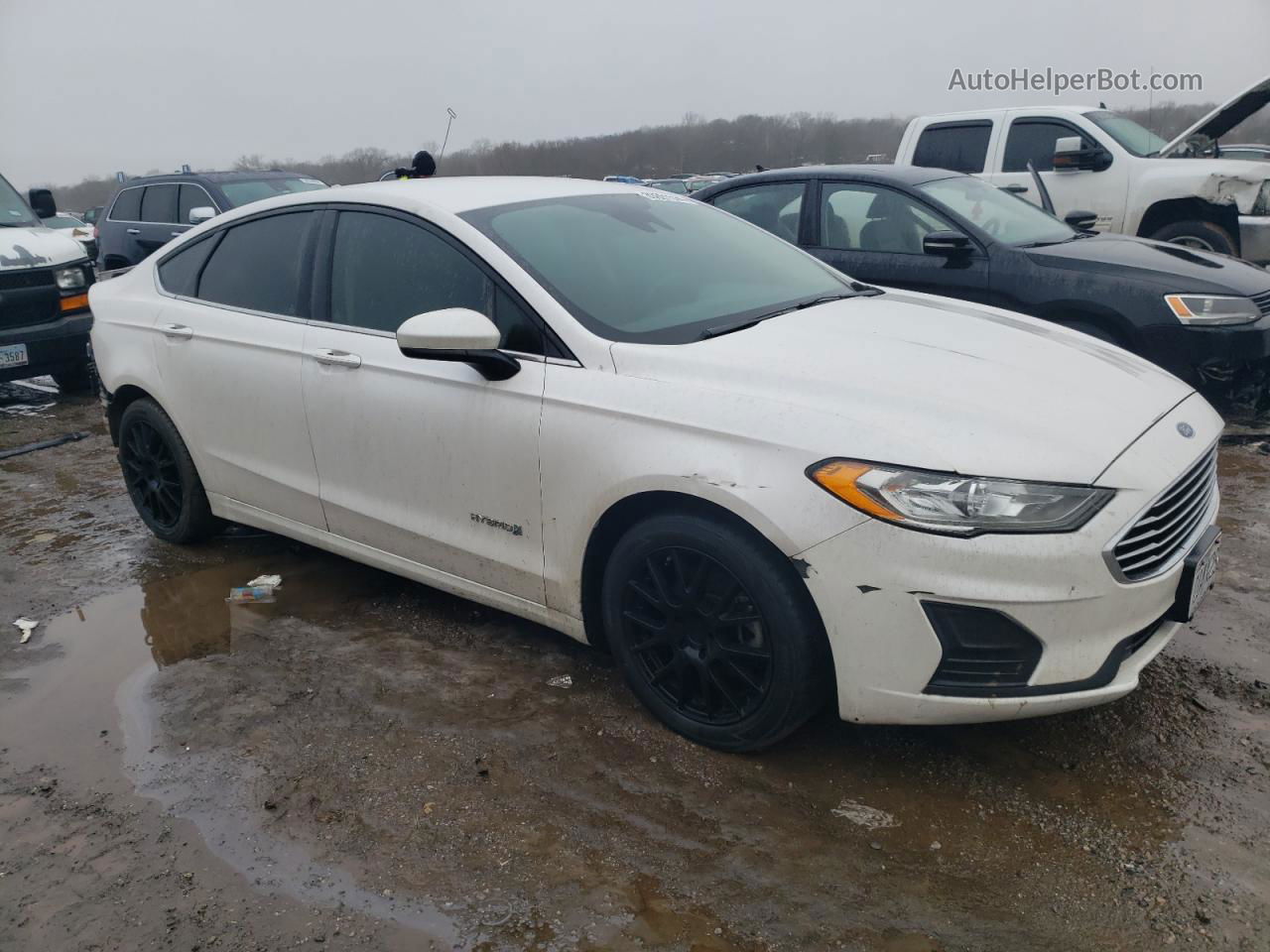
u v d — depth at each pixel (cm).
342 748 281
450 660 330
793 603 246
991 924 208
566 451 281
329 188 378
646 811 249
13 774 277
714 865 229
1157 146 841
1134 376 291
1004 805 247
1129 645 245
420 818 248
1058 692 234
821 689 253
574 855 233
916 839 236
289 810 254
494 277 307
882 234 596
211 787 265
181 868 234
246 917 218
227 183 1115
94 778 272
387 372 329
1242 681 299
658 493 265
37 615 381
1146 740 271
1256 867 221
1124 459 241
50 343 755
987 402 249
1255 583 365
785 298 338
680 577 267
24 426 705
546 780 262
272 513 391
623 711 296
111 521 488
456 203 333
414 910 218
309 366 354
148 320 422
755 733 262
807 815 246
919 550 228
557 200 350
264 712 302
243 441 389
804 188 630
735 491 245
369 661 331
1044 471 231
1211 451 276
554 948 206
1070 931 206
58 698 317
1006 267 551
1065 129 829
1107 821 239
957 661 234
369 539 355
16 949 212
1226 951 198
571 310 294
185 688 319
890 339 293
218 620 370
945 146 893
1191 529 262
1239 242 761
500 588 316
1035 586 226
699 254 351
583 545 285
